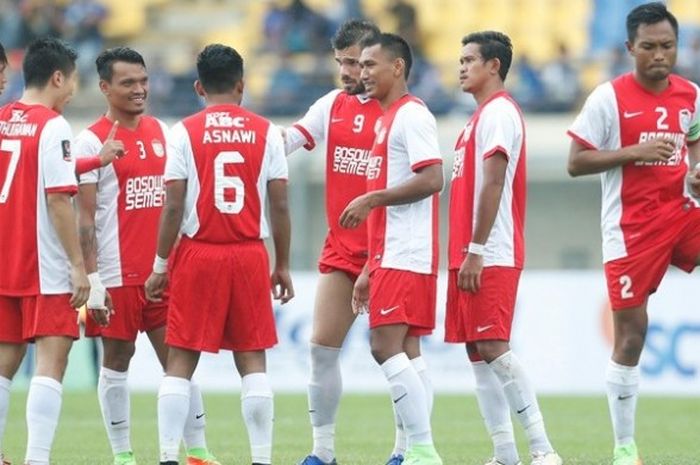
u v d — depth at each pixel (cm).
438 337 6172
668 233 3039
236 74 2884
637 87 3047
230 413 5112
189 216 2848
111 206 3142
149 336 3231
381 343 2883
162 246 2861
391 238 2867
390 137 2883
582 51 8450
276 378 6284
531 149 7569
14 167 2812
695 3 8344
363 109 3228
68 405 5469
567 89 7988
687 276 6056
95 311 3017
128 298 3147
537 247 7775
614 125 3050
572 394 6072
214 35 8912
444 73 8281
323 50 8462
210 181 2831
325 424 3228
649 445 3978
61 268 2819
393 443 4025
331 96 3309
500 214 2922
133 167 3159
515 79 8050
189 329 2847
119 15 9075
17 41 8694
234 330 2886
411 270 2861
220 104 2873
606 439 4184
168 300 3123
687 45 8175
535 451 2959
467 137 2967
